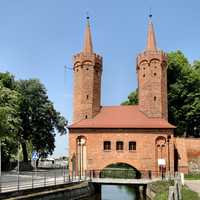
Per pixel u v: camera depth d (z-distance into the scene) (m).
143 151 63.22
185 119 78.69
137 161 63.06
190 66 82.69
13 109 68.31
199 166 66.75
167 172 59.69
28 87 89.25
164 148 63.19
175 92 77.94
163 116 67.25
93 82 69.06
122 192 67.06
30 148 92.81
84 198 51.41
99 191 61.41
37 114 89.12
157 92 67.62
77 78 69.56
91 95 68.50
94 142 64.06
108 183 56.62
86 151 64.12
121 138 63.81
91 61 69.31
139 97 69.19
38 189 37.88
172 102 79.31
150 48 70.25
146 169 62.69
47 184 42.66
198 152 67.31
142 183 55.16
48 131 90.56
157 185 44.53
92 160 63.69
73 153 64.12
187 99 77.88
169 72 79.44
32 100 89.00
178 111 78.81
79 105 68.38
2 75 83.12
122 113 68.12
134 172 68.44
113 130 64.19
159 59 68.44
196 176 62.34
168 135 63.31
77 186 49.34
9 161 81.56
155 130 63.59
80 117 67.81
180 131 79.75
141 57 69.31
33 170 81.88
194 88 78.44
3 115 55.88
